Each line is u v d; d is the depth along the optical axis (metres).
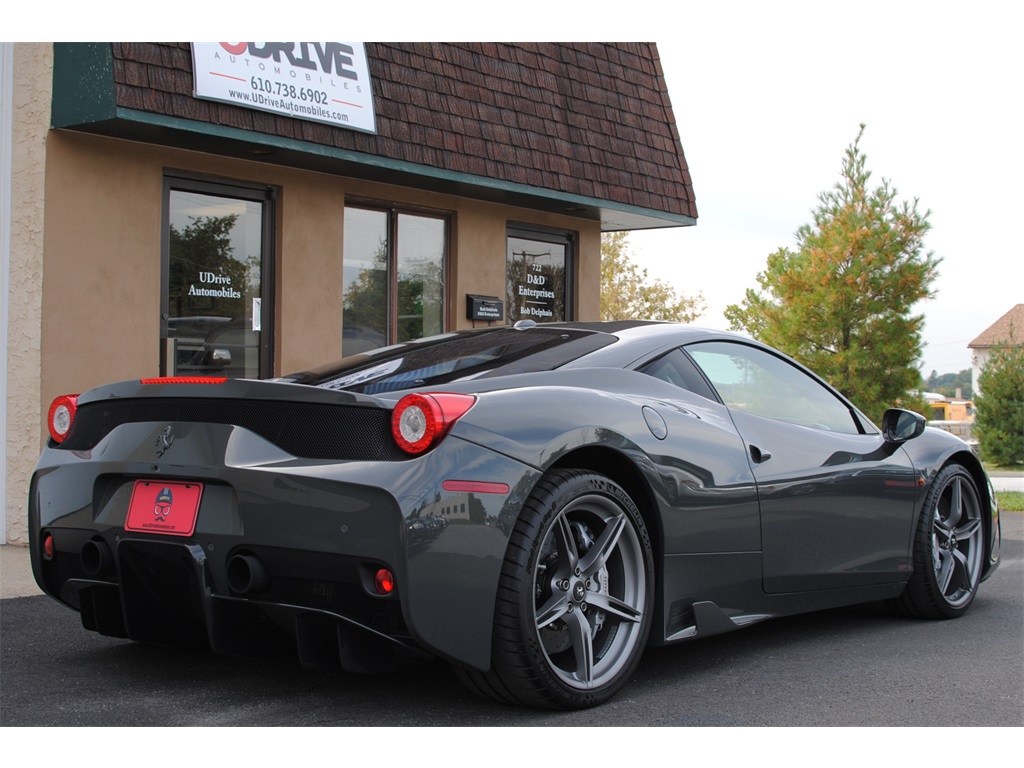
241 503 2.82
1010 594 5.16
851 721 2.95
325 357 7.57
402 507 2.64
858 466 4.09
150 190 6.49
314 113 6.80
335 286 7.63
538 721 2.89
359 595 2.75
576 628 3.02
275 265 7.32
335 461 2.76
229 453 2.87
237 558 2.84
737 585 3.55
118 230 6.31
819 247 15.66
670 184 9.88
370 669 2.82
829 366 15.12
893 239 15.17
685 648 3.90
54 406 3.43
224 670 3.46
